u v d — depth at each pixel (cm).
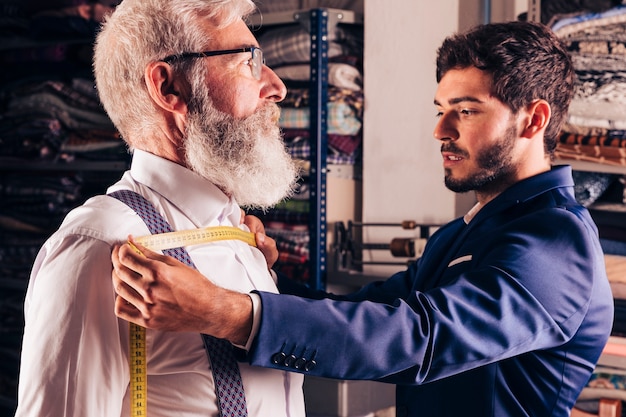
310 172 285
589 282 140
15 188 360
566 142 229
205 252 125
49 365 111
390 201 292
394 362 123
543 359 144
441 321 125
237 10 127
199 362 119
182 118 126
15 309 361
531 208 148
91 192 348
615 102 223
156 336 117
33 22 346
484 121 149
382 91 291
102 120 335
